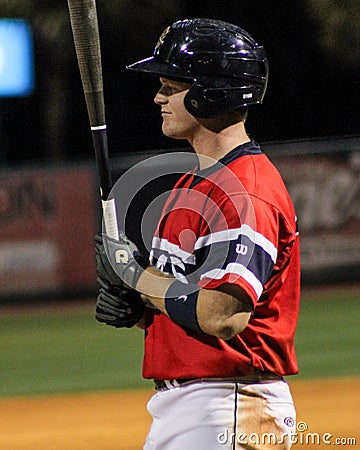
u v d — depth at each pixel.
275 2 70.88
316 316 42.72
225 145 10.26
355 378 29.59
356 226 53.56
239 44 10.15
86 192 52.19
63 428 24.17
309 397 26.91
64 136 74.94
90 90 9.91
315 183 52.97
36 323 44.72
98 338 39.69
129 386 29.64
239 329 9.31
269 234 9.50
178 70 10.10
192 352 9.87
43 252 51.94
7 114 77.62
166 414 10.20
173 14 69.00
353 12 66.50
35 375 32.34
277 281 10.11
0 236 51.69
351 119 73.00
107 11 67.62
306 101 73.06
